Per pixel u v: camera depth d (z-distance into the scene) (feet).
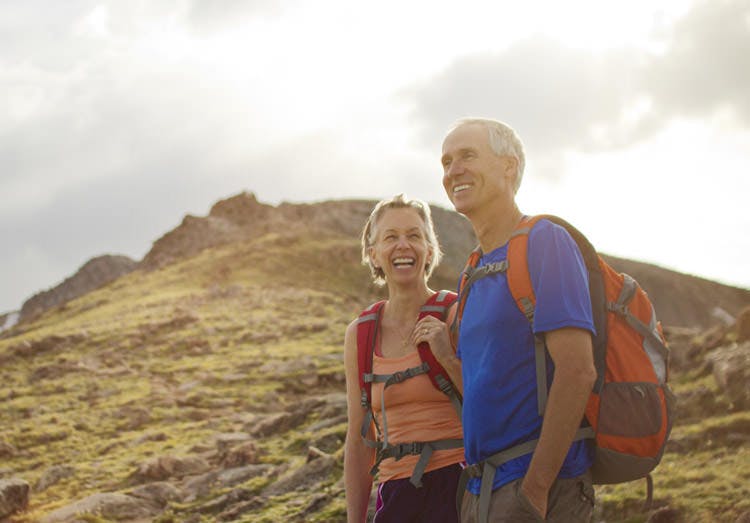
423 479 13.99
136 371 117.08
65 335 148.77
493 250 11.60
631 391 10.52
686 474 27.35
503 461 10.66
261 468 46.19
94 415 85.40
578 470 10.55
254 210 379.96
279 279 262.67
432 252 15.67
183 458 52.65
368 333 14.90
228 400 83.87
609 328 10.69
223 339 136.87
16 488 47.14
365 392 14.67
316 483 39.93
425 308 14.58
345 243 314.76
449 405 14.03
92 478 54.95
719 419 32.96
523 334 10.77
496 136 11.85
